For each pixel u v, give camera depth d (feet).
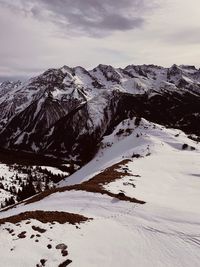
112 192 174.09
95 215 132.98
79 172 545.03
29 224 105.91
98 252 96.22
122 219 127.03
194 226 116.57
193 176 265.54
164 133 561.43
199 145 509.35
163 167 299.38
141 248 99.71
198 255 94.53
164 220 124.16
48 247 93.56
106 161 455.63
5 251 87.45
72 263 88.33
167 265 89.86
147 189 203.21
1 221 109.19
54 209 148.36
